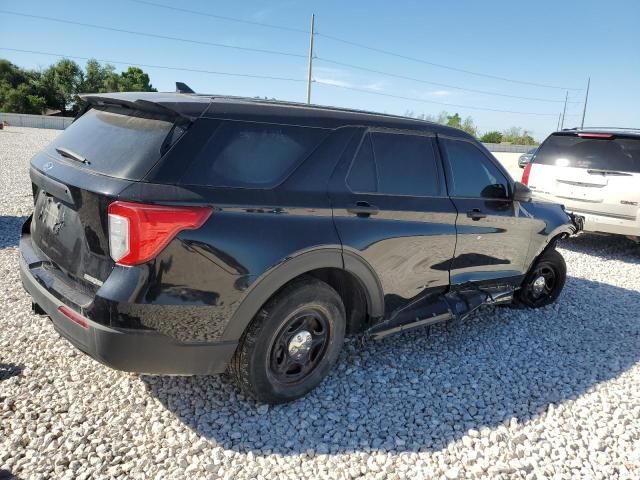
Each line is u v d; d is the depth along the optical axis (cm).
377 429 288
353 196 302
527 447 281
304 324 295
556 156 768
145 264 230
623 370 384
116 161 247
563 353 407
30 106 6178
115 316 231
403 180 338
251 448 263
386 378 342
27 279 289
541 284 498
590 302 536
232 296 251
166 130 249
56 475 233
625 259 754
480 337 424
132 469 242
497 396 332
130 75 7156
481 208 389
